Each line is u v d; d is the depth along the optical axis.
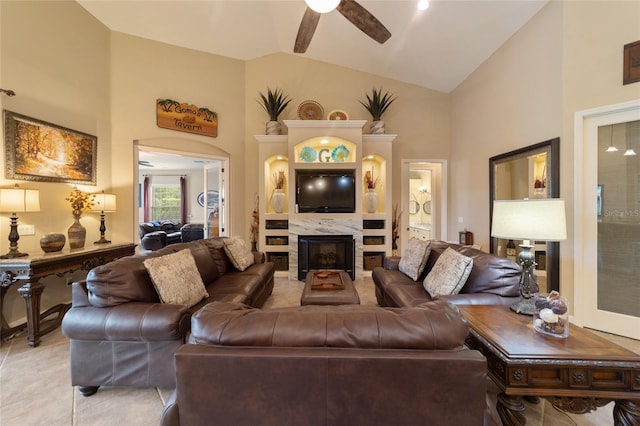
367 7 3.30
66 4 3.21
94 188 3.58
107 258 3.20
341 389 0.93
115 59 3.84
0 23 2.61
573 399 1.19
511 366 1.17
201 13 3.81
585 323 2.71
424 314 1.02
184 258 2.25
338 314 1.04
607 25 2.52
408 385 0.91
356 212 4.46
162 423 0.97
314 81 5.02
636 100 2.41
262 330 0.99
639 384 1.15
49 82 3.05
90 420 1.54
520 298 1.84
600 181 2.64
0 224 2.64
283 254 4.78
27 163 2.81
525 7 2.98
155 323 1.58
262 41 4.62
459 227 4.73
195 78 4.50
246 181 5.07
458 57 4.02
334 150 4.80
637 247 2.53
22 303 2.76
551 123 2.85
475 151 4.24
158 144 4.21
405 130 5.07
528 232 1.66
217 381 0.94
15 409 1.61
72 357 1.68
